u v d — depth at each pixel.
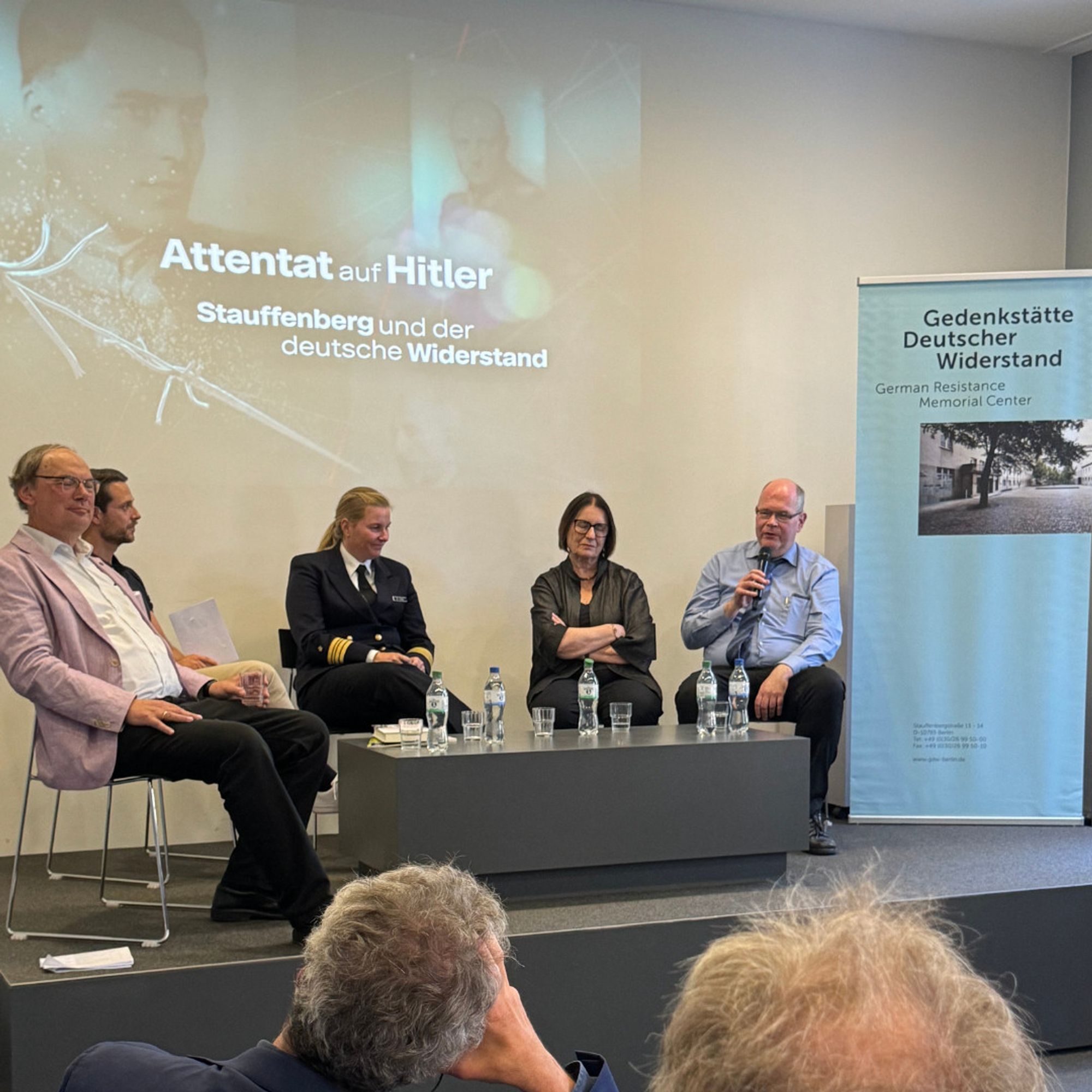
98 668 3.04
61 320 4.29
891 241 5.50
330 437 4.68
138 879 3.68
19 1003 2.50
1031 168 5.69
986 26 5.39
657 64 5.13
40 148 4.26
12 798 4.19
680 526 5.20
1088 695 4.87
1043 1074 0.58
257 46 4.55
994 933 3.34
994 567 4.42
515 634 4.96
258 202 4.57
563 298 5.02
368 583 4.30
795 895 0.72
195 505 4.48
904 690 4.43
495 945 1.22
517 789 3.32
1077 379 4.41
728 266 5.25
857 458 4.55
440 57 4.82
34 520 3.18
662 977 3.07
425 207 4.81
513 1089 2.70
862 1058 0.55
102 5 4.33
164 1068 1.16
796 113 5.34
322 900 2.84
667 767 3.48
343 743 3.57
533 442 4.98
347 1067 1.14
